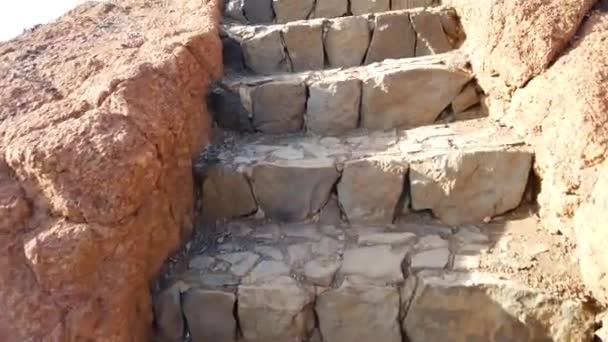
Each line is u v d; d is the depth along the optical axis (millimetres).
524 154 2027
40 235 1586
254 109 2584
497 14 2221
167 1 3439
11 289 1572
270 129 2598
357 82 2498
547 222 1959
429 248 1949
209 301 1881
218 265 2000
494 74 2299
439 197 2100
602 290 1555
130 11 3262
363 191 2152
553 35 2025
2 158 1715
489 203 2070
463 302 1755
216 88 2590
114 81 1948
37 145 1663
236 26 3164
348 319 1835
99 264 1641
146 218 1838
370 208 2152
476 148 2092
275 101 2568
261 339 1888
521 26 2115
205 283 1909
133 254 1750
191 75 2367
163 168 1953
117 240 1677
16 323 1560
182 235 2125
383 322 1817
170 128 2025
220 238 2168
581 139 1697
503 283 1723
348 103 2514
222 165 2242
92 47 2486
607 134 1655
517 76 2113
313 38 2912
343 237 2084
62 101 1968
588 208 1610
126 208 1697
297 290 1839
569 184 1737
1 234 1609
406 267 1861
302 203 2207
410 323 1806
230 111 2594
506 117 2297
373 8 3461
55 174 1636
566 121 1785
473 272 1792
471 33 2574
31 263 1569
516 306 1702
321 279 1856
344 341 1853
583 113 1717
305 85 2545
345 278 1851
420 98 2480
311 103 2545
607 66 1812
